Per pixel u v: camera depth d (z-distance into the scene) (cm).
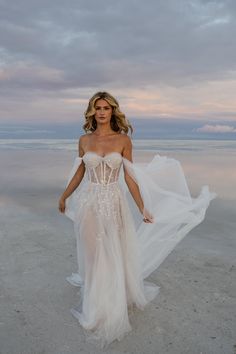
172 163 375
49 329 316
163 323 327
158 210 370
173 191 373
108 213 333
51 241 543
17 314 339
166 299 371
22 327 317
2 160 1666
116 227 335
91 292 322
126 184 390
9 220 658
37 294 379
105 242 327
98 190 338
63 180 1090
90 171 345
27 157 1819
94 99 340
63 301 366
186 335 306
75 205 357
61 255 487
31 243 533
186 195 372
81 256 359
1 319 329
